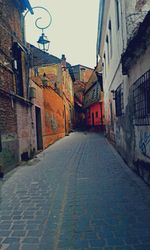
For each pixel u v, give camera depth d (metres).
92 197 5.19
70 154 11.80
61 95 23.73
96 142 16.69
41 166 9.07
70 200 5.08
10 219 4.24
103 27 14.76
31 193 5.72
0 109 7.77
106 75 16.06
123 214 4.20
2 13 8.50
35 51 24.03
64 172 7.80
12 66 9.42
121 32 8.13
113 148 13.05
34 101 12.52
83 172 7.64
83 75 44.25
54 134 18.62
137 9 7.23
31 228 3.85
